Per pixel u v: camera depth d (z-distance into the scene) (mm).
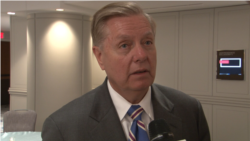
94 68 5004
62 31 4215
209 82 4051
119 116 810
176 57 4316
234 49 3828
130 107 801
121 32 698
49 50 4230
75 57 4340
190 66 4199
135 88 710
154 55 744
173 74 4355
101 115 812
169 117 854
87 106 842
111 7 732
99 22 760
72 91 4336
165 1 3545
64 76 4273
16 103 5215
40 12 4211
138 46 700
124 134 778
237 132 3842
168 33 4371
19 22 5062
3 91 7508
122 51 708
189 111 911
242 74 3740
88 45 4551
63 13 4207
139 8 730
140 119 778
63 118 817
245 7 3723
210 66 4035
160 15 4414
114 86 806
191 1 3549
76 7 3980
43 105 4285
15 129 3049
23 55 5094
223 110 3951
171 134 685
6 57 8523
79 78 4406
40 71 4277
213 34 3994
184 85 4266
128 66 704
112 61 727
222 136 3967
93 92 913
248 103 3729
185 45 4227
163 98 904
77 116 814
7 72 8562
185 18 4207
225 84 3918
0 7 4281
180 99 938
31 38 4332
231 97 3863
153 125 706
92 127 795
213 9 3971
